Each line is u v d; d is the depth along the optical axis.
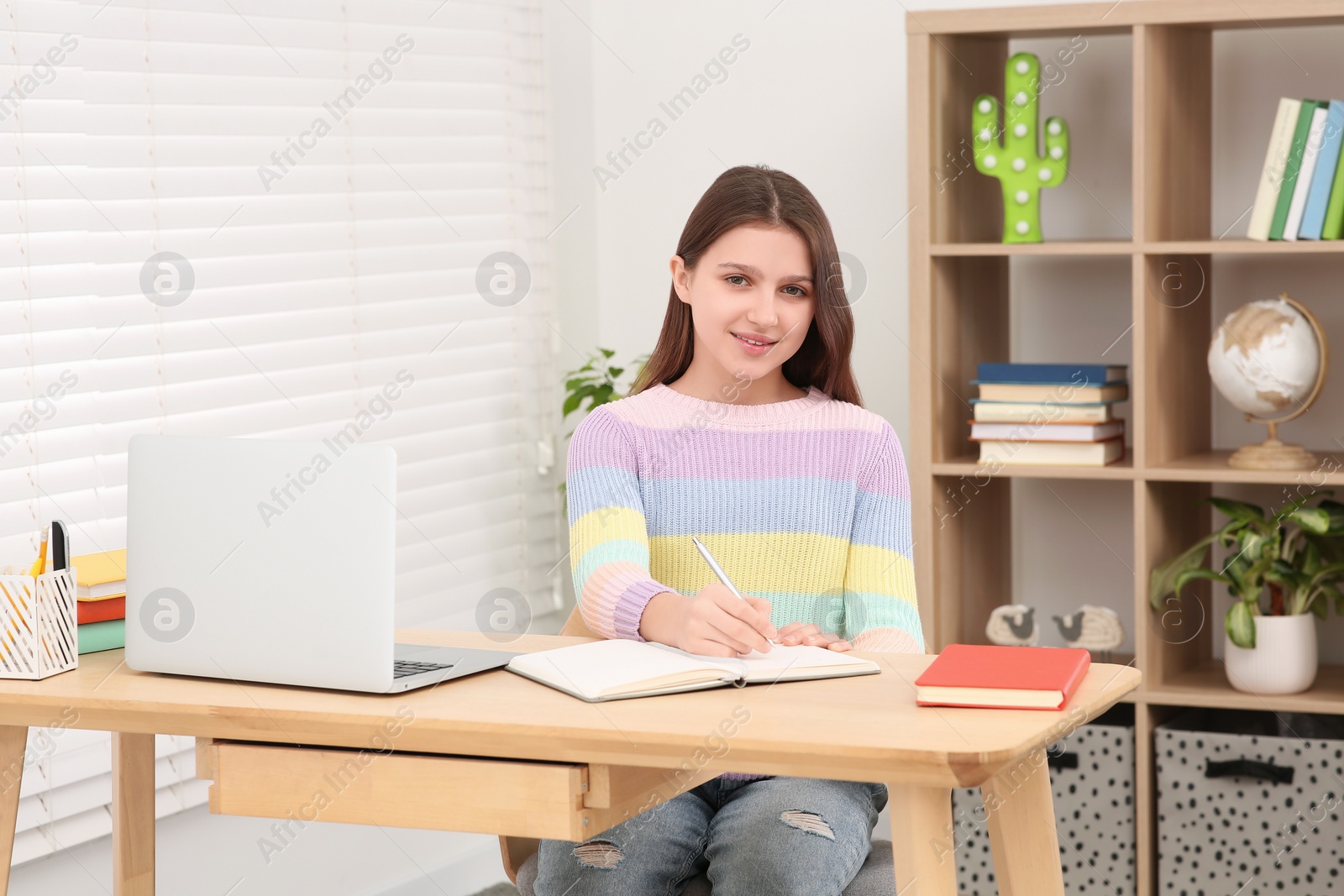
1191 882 2.62
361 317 2.97
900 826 1.16
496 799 1.21
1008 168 2.77
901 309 3.22
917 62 2.71
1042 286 3.09
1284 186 2.55
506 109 3.34
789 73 3.31
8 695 1.37
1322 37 2.80
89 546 2.43
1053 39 3.01
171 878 2.56
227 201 2.69
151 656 1.42
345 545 1.31
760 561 1.79
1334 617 2.84
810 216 1.75
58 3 2.37
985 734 1.13
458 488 3.21
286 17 2.81
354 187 2.96
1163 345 2.70
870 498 1.80
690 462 1.79
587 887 1.56
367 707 1.26
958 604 2.90
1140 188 2.58
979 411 2.79
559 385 3.49
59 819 2.38
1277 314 2.58
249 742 1.32
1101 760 2.68
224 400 2.68
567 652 1.43
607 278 3.58
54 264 2.36
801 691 1.30
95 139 2.45
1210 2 2.51
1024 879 1.35
